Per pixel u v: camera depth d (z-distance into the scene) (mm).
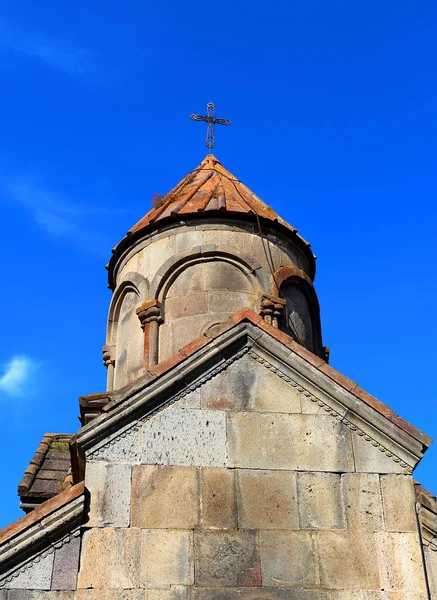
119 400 9078
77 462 9430
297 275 14711
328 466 9156
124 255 15250
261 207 15492
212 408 9297
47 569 8328
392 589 8617
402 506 9047
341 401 9445
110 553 8469
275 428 9289
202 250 14227
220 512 8812
